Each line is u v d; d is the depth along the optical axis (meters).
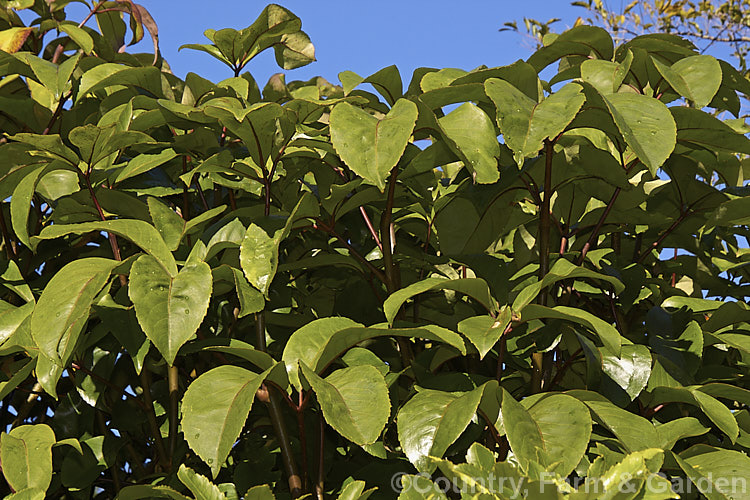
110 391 1.66
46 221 1.65
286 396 1.27
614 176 1.50
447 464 0.93
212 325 1.62
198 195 1.78
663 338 1.49
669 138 1.18
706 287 1.91
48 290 1.22
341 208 1.47
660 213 1.66
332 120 1.22
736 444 1.43
